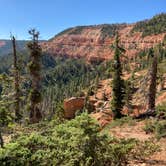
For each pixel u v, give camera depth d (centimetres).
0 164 912
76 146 1034
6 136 1531
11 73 3238
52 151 982
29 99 3322
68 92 18200
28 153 945
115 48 4412
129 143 1334
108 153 1127
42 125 1617
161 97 6400
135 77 12775
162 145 1695
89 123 1068
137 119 2600
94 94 11581
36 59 3375
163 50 18262
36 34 3391
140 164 1311
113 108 4222
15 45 3488
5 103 1353
